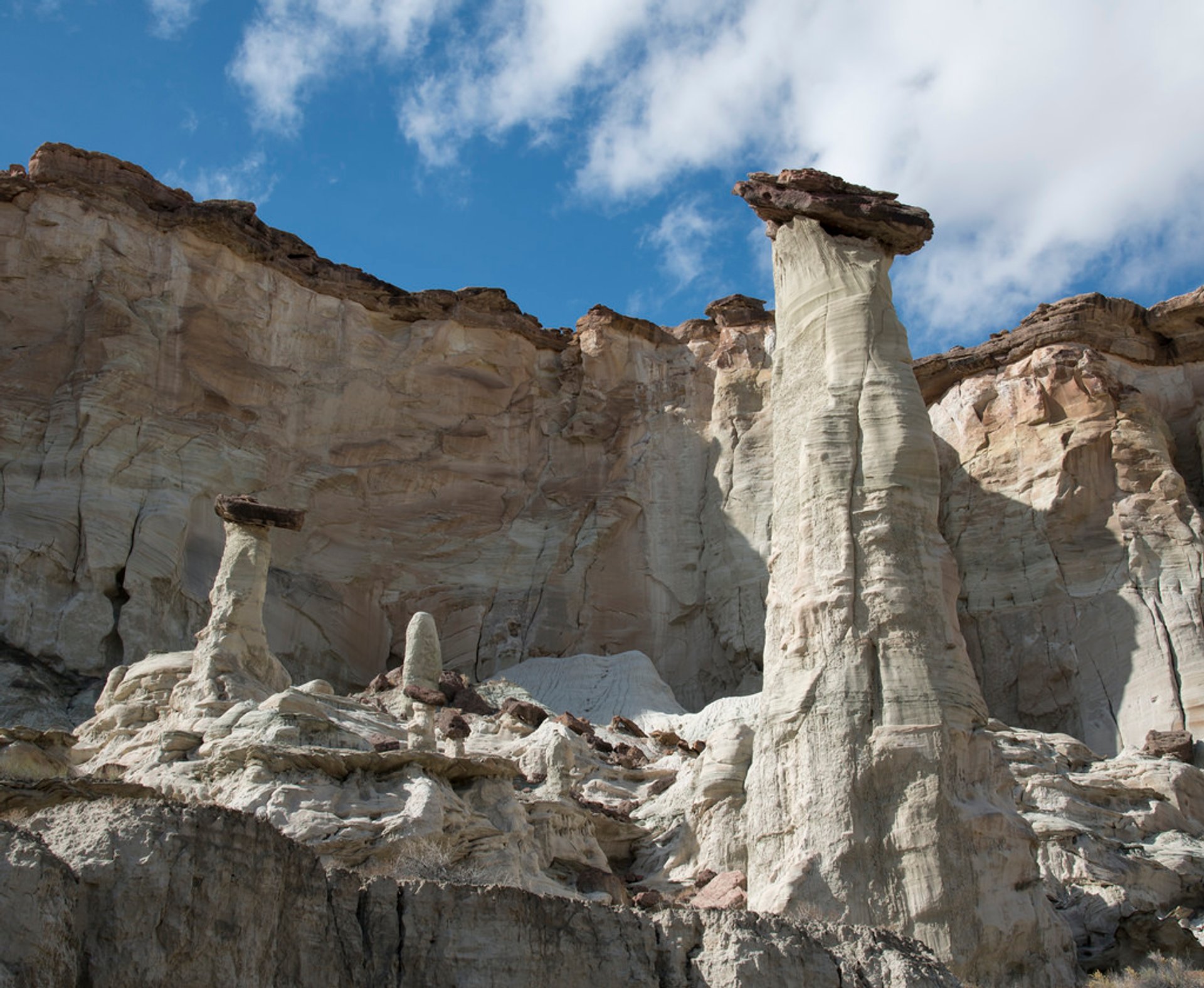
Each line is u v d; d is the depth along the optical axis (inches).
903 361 941.8
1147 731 1681.8
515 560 2028.8
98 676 1565.0
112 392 1759.4
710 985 535.8
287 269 2041.1
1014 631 1856.5
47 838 443.8
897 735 824.3
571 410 2164.1
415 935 505.0
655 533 2070.6
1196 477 2022.6
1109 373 1990.7
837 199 987.9
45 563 1619.1
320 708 949.2
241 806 789.9
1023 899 796.6
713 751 981.8
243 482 1855.3
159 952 431.2
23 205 1870.1
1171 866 1107.3
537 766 1048.2
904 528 885.2
